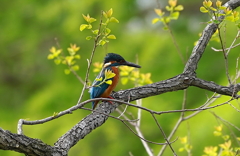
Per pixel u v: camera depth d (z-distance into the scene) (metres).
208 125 11.09
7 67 17.73
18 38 17.08
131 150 13.00
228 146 7.21
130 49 14.55
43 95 14.57
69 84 14.50
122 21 15.68
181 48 13.67
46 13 16.42
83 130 5.84
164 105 13.08
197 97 13.16
